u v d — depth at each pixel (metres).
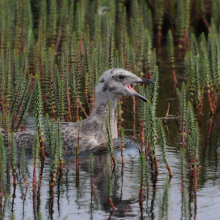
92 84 13.92
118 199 9.01
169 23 25.47
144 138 12.12
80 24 20.17
